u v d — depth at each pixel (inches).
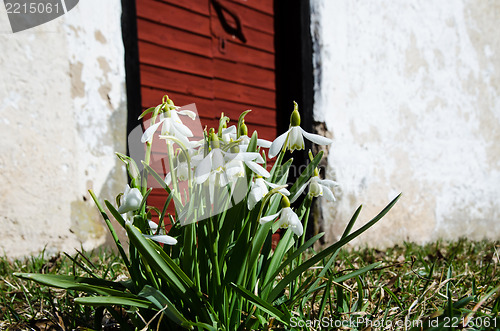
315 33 158.1
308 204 59.2
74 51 108.9
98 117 111.8
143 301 47.1
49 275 46.3
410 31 188.4
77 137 108.3
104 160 112.0
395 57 182.1
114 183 113.0
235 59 160.7
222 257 50.9
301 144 48.6
